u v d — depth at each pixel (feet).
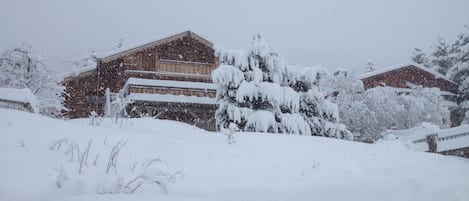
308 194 18.58
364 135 78.23
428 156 35.73
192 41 85.40
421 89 89.35
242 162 28.84
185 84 78.54
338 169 29.60
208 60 85.66
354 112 78.79
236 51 63.05
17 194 18.83
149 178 21.42
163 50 83.76
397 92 92.07
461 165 31.99
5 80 61.31
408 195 15.56
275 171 27.63
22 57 62.34
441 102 86.07
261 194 20.58
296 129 58.90
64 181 20.15
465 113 112.27
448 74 122.31
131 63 81.41
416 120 78.23
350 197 16.94
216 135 36.58
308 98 63.36
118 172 22.95
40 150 23.47
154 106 75.66
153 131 35.14
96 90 82.58
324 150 34.71
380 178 17.46
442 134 46.09
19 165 21.22
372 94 80.48
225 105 61.62
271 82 63.41
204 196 21.56
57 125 27.76
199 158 28.12
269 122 57.77
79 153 24.39
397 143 39.40
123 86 80.48
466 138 43.70
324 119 63.57
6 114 27.71
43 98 61.36
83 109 81.00
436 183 15.47
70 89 81.05
